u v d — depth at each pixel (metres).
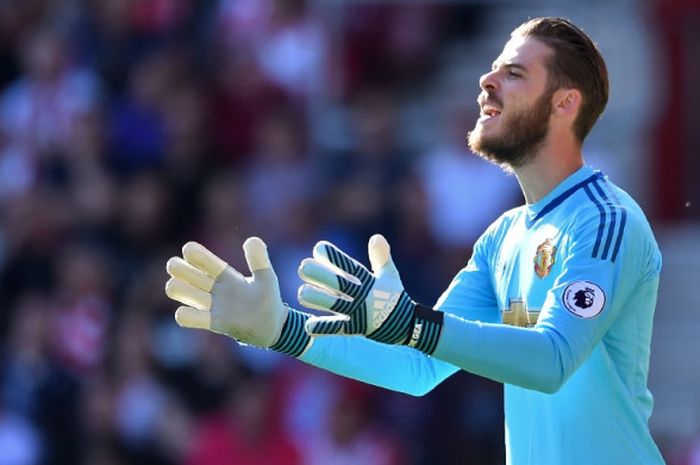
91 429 36.06
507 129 14.91
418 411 34.94
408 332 13.48
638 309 14.60
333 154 39.59
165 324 36.84
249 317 14.11
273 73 40.84
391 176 37.62
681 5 41.31
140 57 41.09
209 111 40.31
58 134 40.44
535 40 14.97
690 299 40.59
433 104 41.22
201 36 41.59
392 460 34.59
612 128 41.38
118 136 39.78
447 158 38.12
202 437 35.16
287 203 37.88
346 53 41.34
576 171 14.92
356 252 36.38
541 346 13.53
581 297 13.87
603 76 15.08
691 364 39.88
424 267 35.97
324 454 34.59
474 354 13.47
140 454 35.75
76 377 36.62
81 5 42.16
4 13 43.03
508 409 15.16
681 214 41.50
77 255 37.78
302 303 13.45
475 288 15.77
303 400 35.16
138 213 38.72
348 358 15.27
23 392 36.59
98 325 37.00
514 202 37.69
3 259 38.28
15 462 36.00
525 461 14.98
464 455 34.75
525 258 14.88
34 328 36.91
